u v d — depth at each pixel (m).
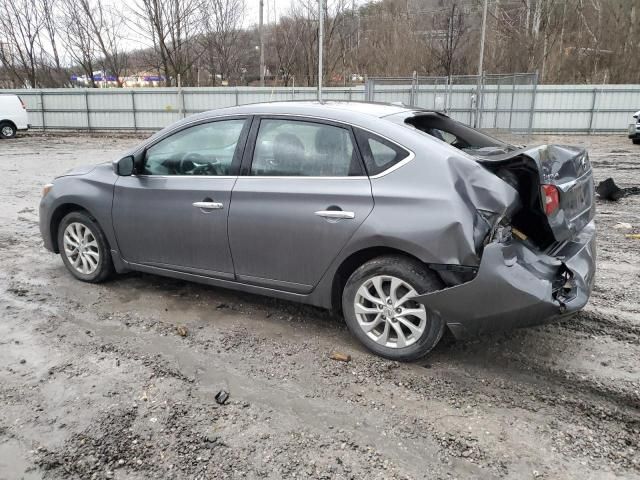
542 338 3.92
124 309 4.49
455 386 3.31
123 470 2.62
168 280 5.15
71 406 3.13
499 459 2.67
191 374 3.47
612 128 21.50
